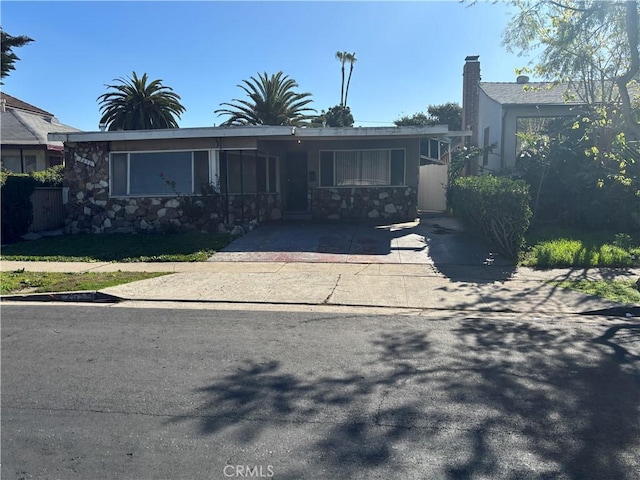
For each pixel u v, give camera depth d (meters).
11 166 25.50
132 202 15.57
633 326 6.71
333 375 4.91
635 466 3.32
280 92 33.38
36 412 4.15
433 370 5.03
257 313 7.57
